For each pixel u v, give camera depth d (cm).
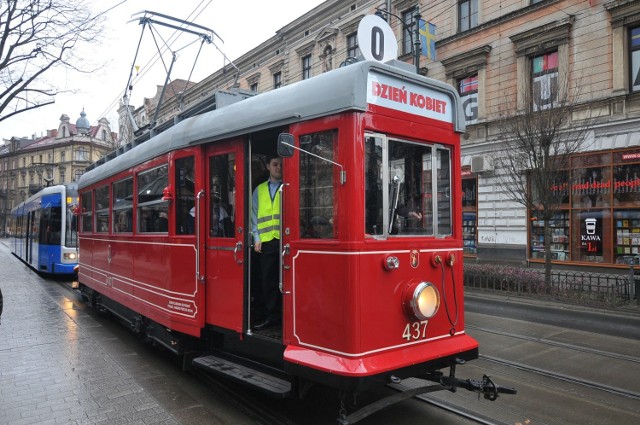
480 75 1827
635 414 456
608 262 1489
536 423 434
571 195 1579
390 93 405
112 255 808
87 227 1027
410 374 393
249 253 470
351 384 352
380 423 433
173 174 570
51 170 6900
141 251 663
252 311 482
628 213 1441
